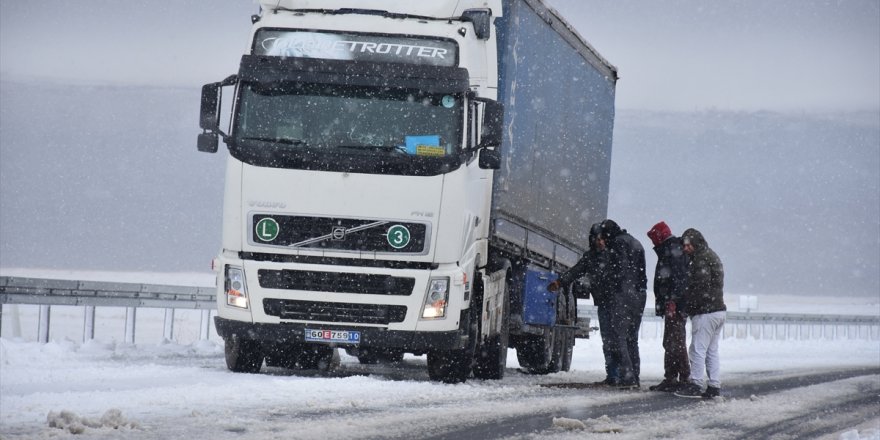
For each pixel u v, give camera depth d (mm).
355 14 36062
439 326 34438
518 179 41938
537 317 44375
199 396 26891
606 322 39219
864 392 40156
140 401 25266
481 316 36844
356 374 39062
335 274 34219
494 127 34969
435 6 36656
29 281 44062
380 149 34406
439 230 34375
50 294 45312
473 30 36844
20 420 21438
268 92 34781
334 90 34781
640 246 39469
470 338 36469
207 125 34969
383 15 36094
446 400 29281
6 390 27906
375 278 34312
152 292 51906
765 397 36375
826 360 69812
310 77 34781
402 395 29828
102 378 31797
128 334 50625
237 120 34688
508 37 39812
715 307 35938
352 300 34219
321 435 20766
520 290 42812
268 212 34281
